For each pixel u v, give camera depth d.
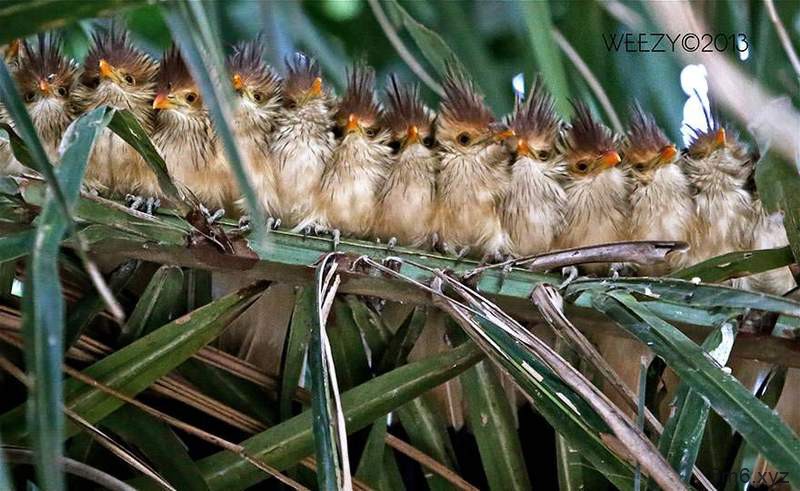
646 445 5.95
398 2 6.42
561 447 6.13
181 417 6.18
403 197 6.30
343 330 6.16
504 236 6.30
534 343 6.02
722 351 6.05
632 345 6.24
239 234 6.11
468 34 6.41
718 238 6.28
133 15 6.55
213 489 6.10
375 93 6.37
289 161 6.30
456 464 6.16
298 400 6.16
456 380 6.23
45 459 5.07
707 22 6.17
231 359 6.17
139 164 6.24
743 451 6.14
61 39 6.40
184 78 6.29
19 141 6.05
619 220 6.30
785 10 6.26
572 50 6.36
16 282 6.22
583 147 6.33
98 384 6.09
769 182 6.11
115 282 6.15
